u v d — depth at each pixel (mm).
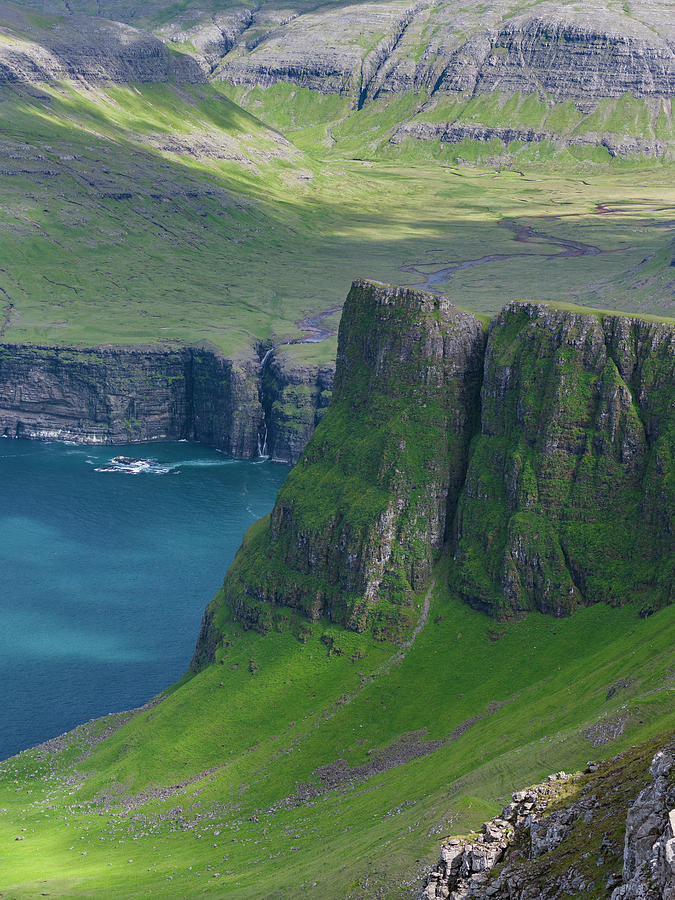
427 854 118438
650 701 135375
